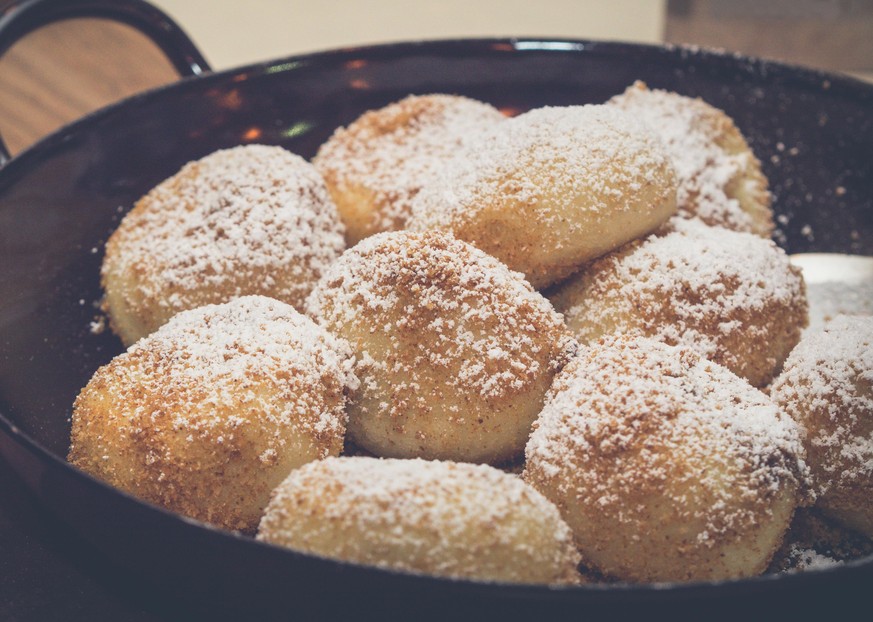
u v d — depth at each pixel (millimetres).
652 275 290
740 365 287
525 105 381
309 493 228
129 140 341
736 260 295
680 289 288
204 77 355
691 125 347
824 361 270
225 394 256
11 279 301
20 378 289
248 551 207
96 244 329
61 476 227
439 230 290
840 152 364
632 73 377
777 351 295
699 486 242
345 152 345
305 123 369
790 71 366
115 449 257
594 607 199
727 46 680
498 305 270
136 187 342
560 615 200
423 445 267
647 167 294
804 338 290
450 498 223
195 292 300
